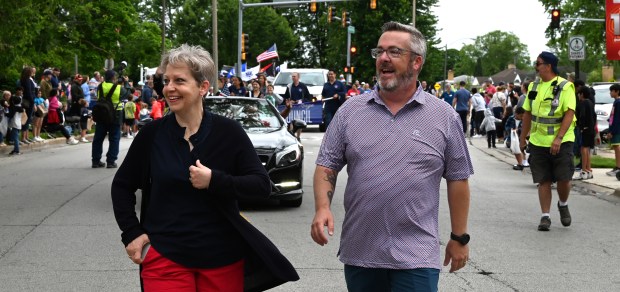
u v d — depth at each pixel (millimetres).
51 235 9133
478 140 29672
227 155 4039
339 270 7496
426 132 4250
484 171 17875
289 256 8094
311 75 34375
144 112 30781
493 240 9234
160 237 3939
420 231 4211
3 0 19031
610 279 7367
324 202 4344
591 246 8977
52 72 26578
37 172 15867
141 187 4141
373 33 72625
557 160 9781
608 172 16625
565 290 6926
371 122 4285
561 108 9594
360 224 4238
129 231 3996
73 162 18094
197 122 4078
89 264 7660
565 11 56094
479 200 12789
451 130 4289
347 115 4355
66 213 10695
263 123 11930
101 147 16734
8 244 8617
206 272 3957
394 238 4199
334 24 75812
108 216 10469
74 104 26219
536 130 9820
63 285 6848
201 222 3947
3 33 19609
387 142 4242
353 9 73625
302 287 6848
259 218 10430
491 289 6906
